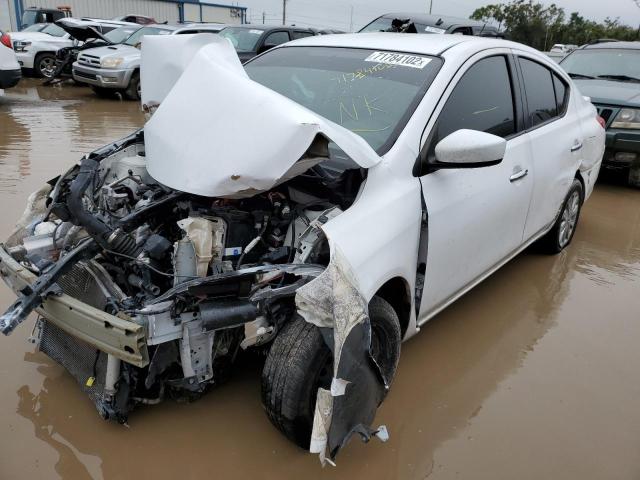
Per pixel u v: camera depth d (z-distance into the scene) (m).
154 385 2.62
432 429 2.80
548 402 3.05
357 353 2.19
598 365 3.42
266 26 10.91
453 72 3.14
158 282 2.49
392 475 2.49
